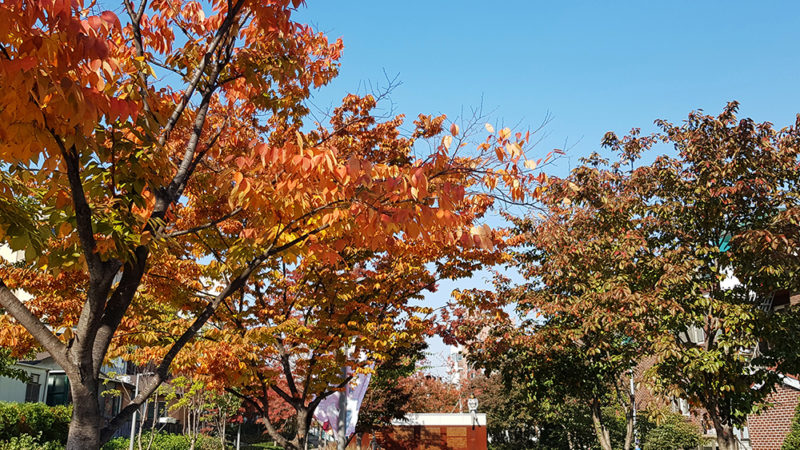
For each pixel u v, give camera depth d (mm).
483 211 7816
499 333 17922
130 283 5426
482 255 13961
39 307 11000
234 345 11945
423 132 13422
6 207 4859
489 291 15070
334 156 4785
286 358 15359
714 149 13797
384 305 15391
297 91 8359
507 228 14859
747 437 27016
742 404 13445
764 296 13828
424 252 13328
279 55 7273
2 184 4938
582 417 33438
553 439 39438
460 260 14344
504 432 46812
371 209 4941
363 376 18188
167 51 7035
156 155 5406
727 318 13023
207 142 9039
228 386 14859
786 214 12328
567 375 18547
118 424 5301
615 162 16359
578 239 16188
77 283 11008
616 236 15570
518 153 5035
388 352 16219
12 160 4504
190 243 12414
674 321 13914
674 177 14336
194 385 24375
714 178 13602
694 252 14164
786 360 13055
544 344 17250
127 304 5414
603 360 17500
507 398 38125
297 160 4770
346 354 16375
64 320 11188
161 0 6953
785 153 13531
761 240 12531
